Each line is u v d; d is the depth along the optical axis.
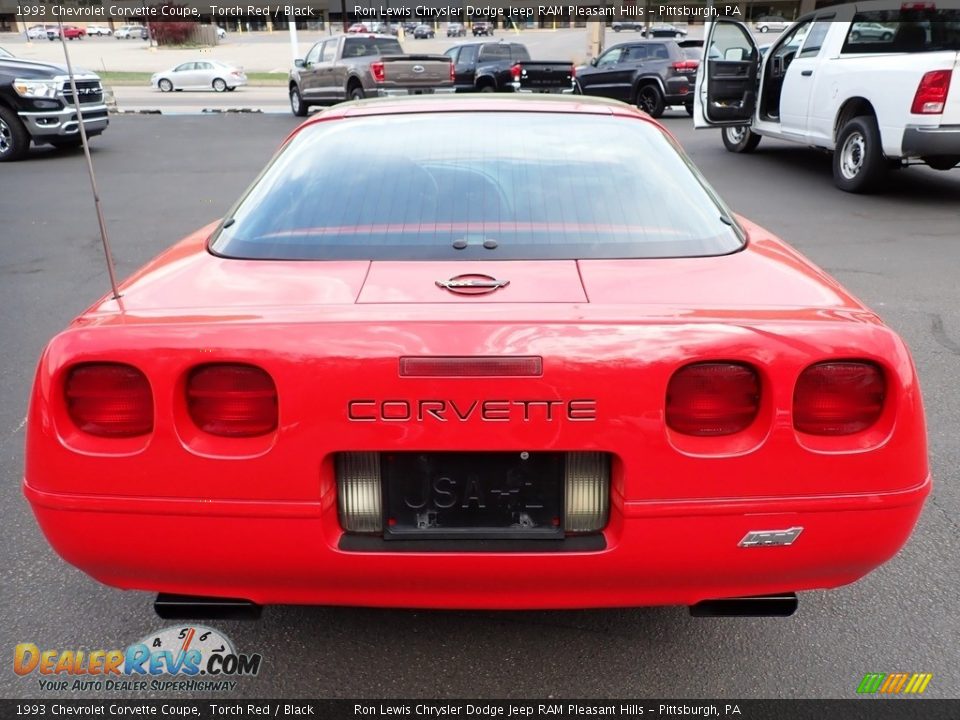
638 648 2.50
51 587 2.81
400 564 1.93
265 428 1.90
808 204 9.19
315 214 2.45
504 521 1.96
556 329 1.87
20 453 3.76
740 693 2.33
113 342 1.91
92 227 8.46
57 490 1.94
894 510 1.95
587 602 2.02
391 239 2.33
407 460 1.93
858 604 2.72
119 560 1.98
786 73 10.91
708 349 1.86
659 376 1.85
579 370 1.84
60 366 1.92
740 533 1.92
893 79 8.77
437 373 1.84
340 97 18.83
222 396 1.89
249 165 12.43
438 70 18.00
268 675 2.40
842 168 9.89
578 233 2.36
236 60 51.28
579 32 75.00
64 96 13.22
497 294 2.04
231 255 2.35
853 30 9.72
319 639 2.54
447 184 2.54
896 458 1.93
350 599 2.03
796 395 1.90
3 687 2.37
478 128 2.84
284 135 15.99
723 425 1.90
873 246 7.39
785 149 13.62
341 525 1.97
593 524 1.97
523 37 69.12
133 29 71.00
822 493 1.92
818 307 2.03
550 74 18.92
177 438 1.89
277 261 2.29
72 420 1.94
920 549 3.02
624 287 2.10
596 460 1.94
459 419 1.85
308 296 2.05
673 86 18.22
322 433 1.86
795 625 2.61
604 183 2.58
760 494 1.90
